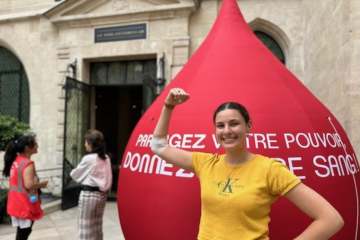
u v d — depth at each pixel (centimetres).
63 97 903
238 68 305
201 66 325
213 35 360
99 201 375
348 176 279
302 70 780
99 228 386
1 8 1005
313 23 657
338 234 256
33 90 958
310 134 270
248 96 282
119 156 1461
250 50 325
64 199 763
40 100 948
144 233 280
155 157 290
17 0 990
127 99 1478
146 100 739
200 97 295
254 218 153
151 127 316
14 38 986
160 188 273
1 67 1070
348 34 423
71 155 826
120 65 918
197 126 277
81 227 368
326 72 546
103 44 870
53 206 744
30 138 398
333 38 498
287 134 263
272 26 815
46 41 940
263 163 159
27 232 381
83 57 886
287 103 283
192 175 261
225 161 175
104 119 1488
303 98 300
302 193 145
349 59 418
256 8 815
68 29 903
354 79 409
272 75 304
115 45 860
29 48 970
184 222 256
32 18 966
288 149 256
